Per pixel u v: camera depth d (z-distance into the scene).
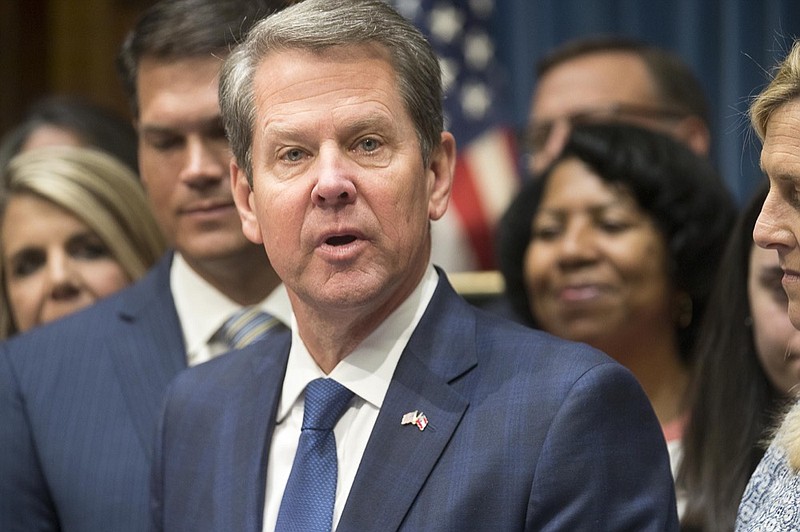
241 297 4.47
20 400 4.25
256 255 4.38
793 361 3.81
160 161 4.35
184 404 3.63
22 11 8.98
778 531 2.85
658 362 4.80
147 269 5.34
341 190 3.02
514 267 5.21
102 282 5.23
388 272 3.09
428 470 3.06
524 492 2.99
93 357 4.33
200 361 4.39
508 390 3.11
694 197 4.80
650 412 3.13
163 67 4.29
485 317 3.36
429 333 3.26
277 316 4.45
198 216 4.30
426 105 3.18
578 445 2.99
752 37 7.07
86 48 8.94
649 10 7.51
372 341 3.25
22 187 5.29
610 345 4.81
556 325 4.95
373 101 3.07
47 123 6.39
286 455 3.34
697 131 6.38
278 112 3.10
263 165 3.15
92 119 6.45
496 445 3.04
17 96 8.98
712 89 7.27
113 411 4.20
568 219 4.90
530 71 7.83
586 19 7.67
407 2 7.98
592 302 4.80
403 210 3.09
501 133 7.83
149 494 3.77
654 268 4.78
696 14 7.32
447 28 7.93
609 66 6.38
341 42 3.10
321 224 3.05
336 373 3.25
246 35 3.34
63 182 5.23
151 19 4.34
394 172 3.09
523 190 5.20
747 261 4.03
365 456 3.12
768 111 2.86
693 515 3.97
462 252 7.62
